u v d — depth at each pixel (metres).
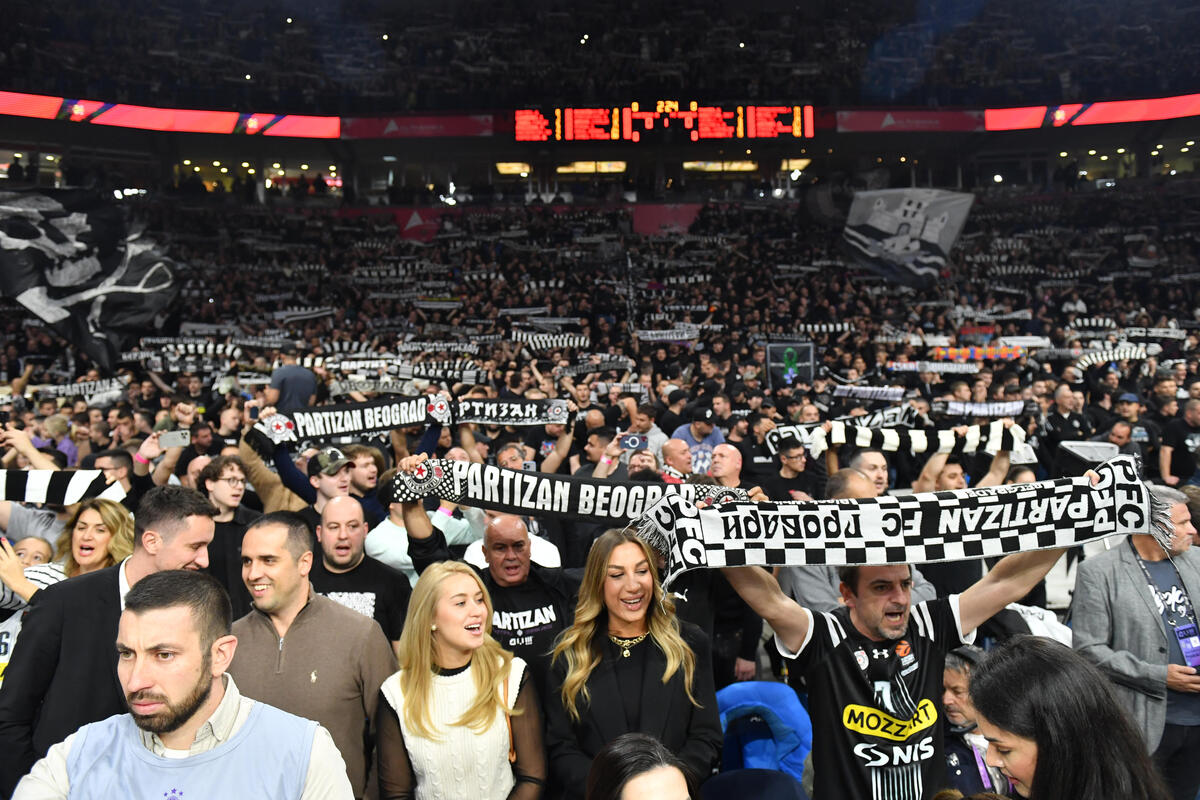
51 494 4.45
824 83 34.88
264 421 5.65
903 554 3.23
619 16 37.00
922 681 3.35
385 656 3.75
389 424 5.85
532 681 3.58
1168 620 4.26
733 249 29.88
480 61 35.44
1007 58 35.47
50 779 2.40
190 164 37.00
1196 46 33.34
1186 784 4.27
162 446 6.54
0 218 13.21
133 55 32.16
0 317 22.28
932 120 33.88
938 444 5.76
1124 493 3.24
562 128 33.38
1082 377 13.99
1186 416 9.38
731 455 6.42
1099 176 37.75
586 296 25.66
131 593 2.40
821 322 22.73
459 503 4.22
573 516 4.16
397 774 3.43
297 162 37.44
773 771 3.51
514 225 31.38
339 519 4.56
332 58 36.00
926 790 3.31
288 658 3.62
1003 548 3.23
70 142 33.44
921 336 18.78
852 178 35.50
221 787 2.40
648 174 37.62
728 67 35.25
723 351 18.09
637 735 2.44
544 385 11.66
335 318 25.28
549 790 3.65
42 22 31.08
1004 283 27.69
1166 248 30.14
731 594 5.36
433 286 28.03
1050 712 2.14
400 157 36.66
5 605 4.31
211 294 27.16
